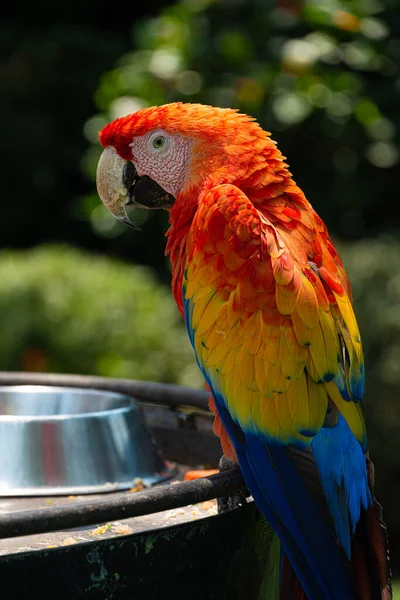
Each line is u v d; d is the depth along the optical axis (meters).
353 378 3.08
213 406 3.28
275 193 3.32
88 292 7.91
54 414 4.11
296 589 2.99
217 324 3.07
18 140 13.06
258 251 3.06
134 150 3.60
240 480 2.91
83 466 3.51
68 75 13.09
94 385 4.29
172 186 3.53
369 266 8.38
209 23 9.45
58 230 13.48
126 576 2.57
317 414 2.92
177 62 9.14
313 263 3.20
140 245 11.88
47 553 2.46
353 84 9.27
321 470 2.88
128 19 14.52
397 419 8.08
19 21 14.35
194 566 2.71
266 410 2.94
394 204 11.40
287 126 9.21
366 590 2.88
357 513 2.90
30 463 3.45
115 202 3.71
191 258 3.22
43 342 7.68
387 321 8.09
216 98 9.06
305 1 9.16
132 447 3.68
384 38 9.60
